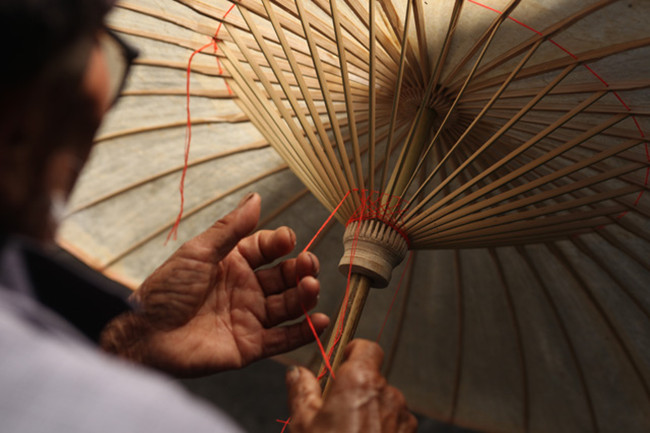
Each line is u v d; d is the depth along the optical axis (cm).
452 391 353
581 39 185
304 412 69
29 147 42
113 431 31
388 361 358
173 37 221
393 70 222
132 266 286
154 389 34
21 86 40
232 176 289
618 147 187
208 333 111
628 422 317
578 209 254
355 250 176
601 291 291
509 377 345
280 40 185
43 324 37
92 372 33
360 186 182
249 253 117
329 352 167
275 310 115
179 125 263
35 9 39
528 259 301
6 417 30
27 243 42
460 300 338
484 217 182
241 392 550
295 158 192
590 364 320
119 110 254
